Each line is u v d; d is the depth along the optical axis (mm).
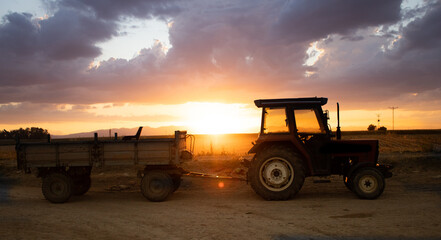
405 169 13875
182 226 6543
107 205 8992
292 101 9477
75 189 10523
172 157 9391
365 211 7375
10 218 7578
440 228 5922
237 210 7871
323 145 9320
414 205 7852
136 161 9484
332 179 12359
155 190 9266
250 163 9555
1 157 21547
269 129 9500
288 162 8945
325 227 6184
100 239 5855
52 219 7430
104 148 9594
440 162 14398
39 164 9688
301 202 8617
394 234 5629
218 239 5633
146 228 6492
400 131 87500
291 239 5539
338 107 9750
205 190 11141
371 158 9195
